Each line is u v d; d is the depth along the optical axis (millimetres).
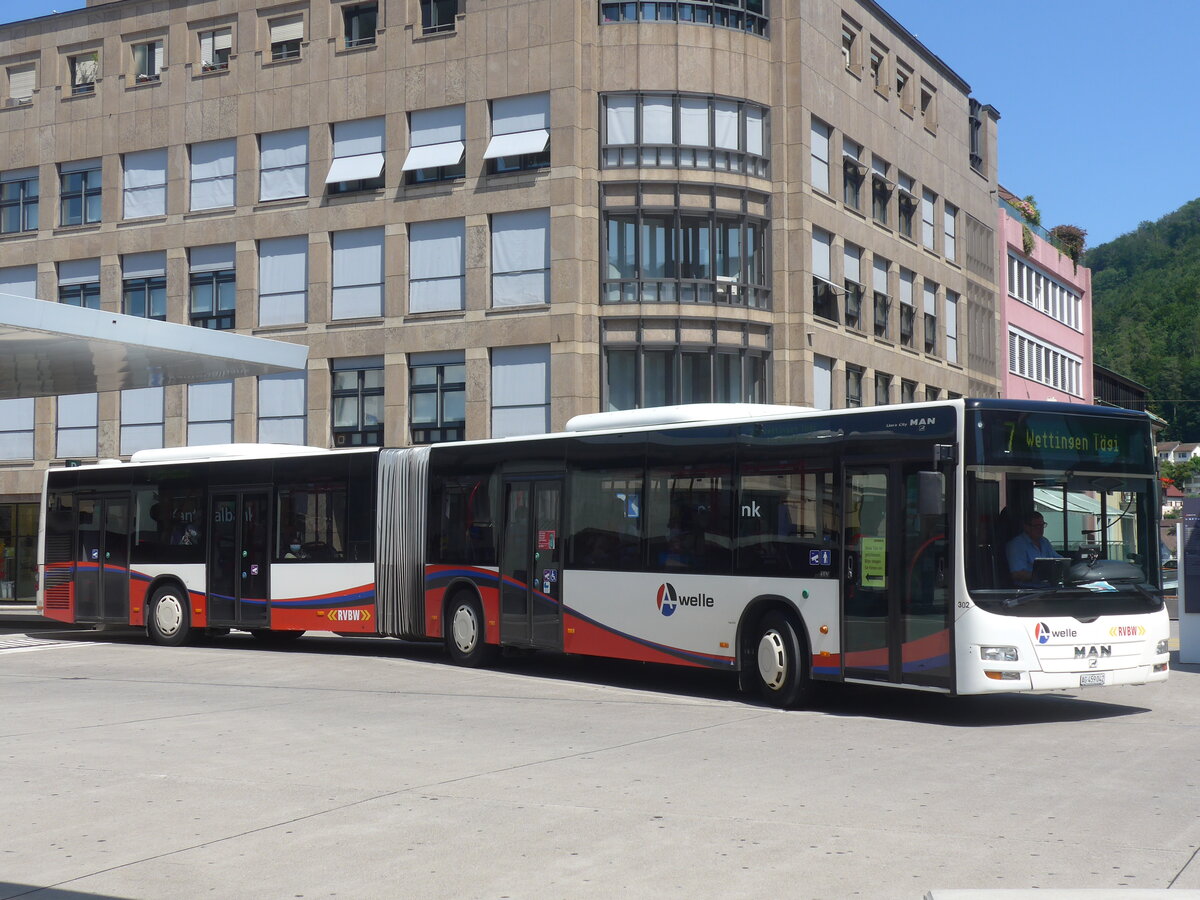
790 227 35969
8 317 21531
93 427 40250
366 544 21375
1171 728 13281
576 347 33906
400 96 36281
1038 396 58875
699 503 16562
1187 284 109188
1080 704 15461
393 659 21109
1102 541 14266
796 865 7543
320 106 37281
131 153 39906
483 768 10828
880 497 14383
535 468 18984
